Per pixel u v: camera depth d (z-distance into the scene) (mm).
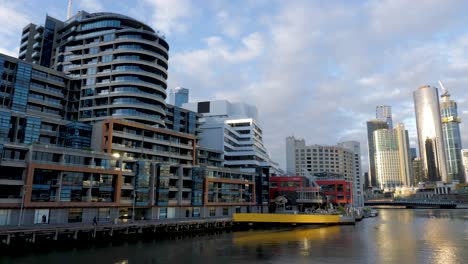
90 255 56281
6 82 99000
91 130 102812
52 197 76875
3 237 57156
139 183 95875
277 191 176750
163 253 59875
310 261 55219
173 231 86938
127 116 117062
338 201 184250
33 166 73812
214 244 70812
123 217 93625
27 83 102812
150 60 128250
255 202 147125
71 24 135250
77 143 98688
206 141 163750
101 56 125500
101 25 130250
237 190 135375
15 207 70375
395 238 84500
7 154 73625
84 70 125688
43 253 56188
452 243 76312
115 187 89875
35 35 145625
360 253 62562
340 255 60406
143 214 100312
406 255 61219
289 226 112500
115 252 59531
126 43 125312
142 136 108688
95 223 73312
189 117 149125
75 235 65500
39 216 74500
